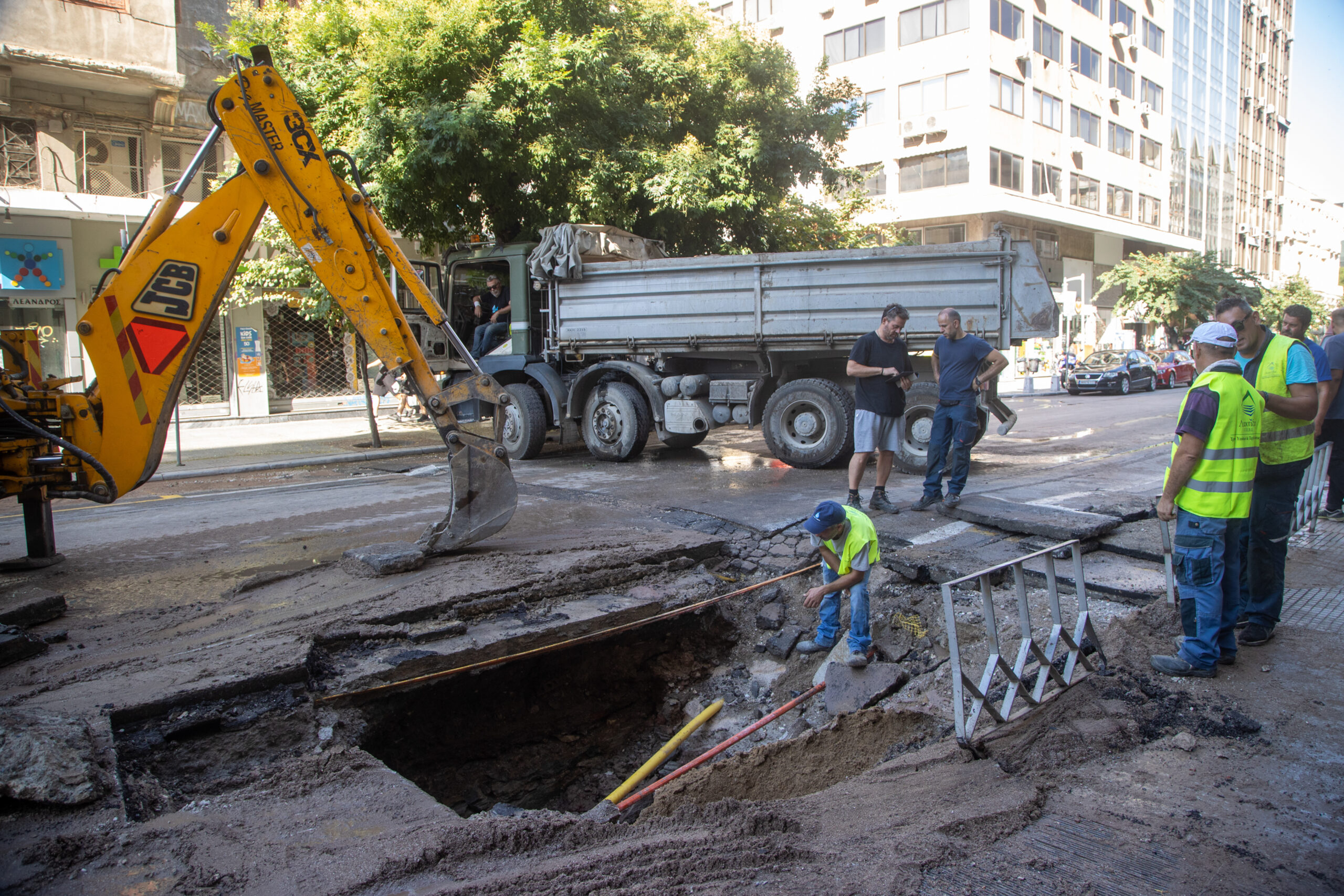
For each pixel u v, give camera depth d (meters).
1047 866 2.52
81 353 15.58
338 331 14.40
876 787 3.24
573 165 12.86
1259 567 4.19
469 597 4.99
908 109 31.83
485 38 12.18
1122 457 10.48
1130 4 38.91
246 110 5.11
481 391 5.79
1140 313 35.47
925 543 6.08
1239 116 52.47
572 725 5.21
